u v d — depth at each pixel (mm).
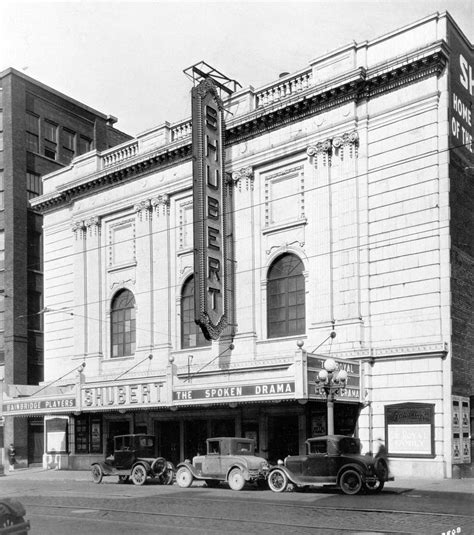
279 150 27609
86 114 41594
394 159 24422
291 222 27031
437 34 24031
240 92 29312
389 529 11727
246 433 26969
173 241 31594
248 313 27828
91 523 12359
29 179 38031
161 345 30922
